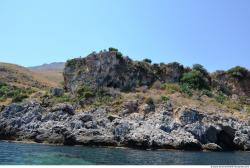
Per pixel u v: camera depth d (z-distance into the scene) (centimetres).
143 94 7344
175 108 6588
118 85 7781
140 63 8369
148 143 5434
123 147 5459
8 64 16050
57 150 4588
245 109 7644
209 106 7200
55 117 6119
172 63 8744
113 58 7931
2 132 5978
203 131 5944
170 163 3831
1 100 8038
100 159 3888
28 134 5838
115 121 5922
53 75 17838
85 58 8256
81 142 5475
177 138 5650
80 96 7119
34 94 7600
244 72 9512
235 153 5478
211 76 9450
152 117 6225
